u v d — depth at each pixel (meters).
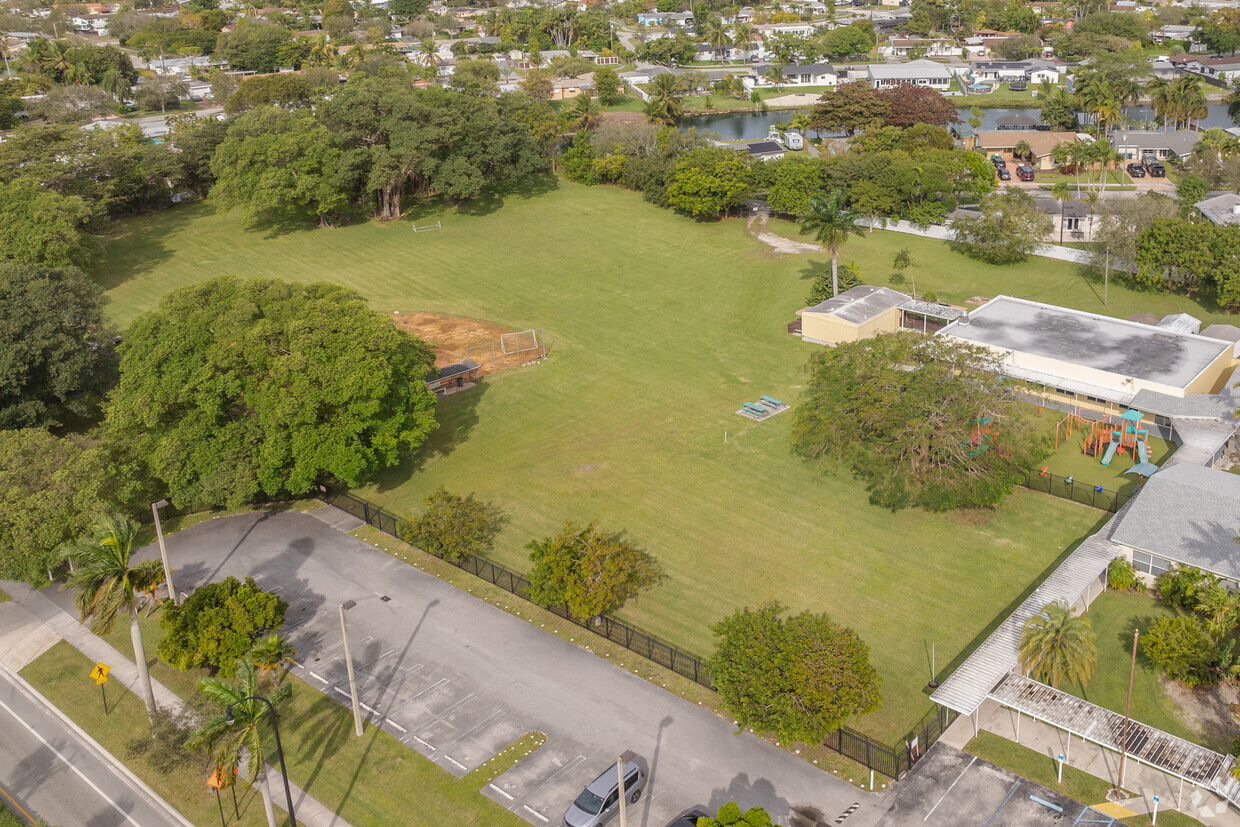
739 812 42.12
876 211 134.25
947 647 57.28
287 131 136.25
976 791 46.84
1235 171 145.12
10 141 130.75
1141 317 96.25
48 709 55.66
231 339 72.81
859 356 75.19
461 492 76.88
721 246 131.50
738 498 74.56
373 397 71.50
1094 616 59.06
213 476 70.44
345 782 48.91
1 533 60.94
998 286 114.19
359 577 66.25
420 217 143.88
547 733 51.69
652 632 59.81
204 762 49.91
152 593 57.06
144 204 145.38
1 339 79.00
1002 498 69.50
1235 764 45.44
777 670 48.56
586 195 153.88
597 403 91.31
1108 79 189.38
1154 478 65.56
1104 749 49.16
